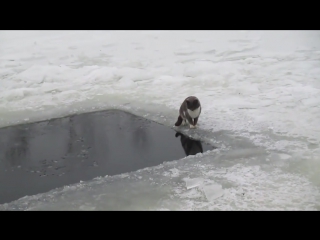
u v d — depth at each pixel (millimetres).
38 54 15148
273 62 12586
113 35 18125
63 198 5465
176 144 7203
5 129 8281
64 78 11898
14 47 16375
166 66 12906
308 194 5309
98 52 15211
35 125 8453
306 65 12039
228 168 6109
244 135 7305
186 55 14336
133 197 5422
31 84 11500
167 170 6148
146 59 13961
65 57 14578
